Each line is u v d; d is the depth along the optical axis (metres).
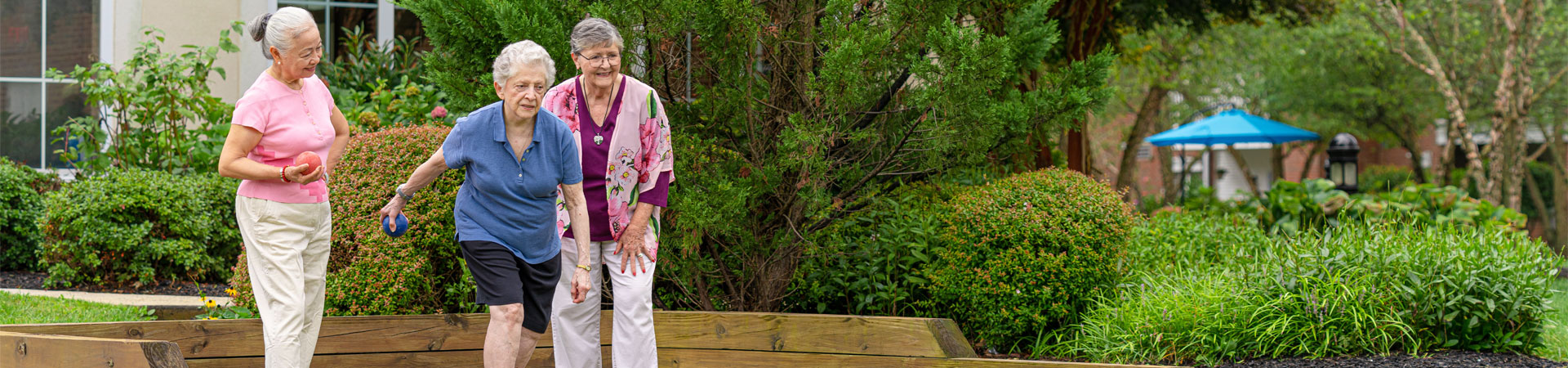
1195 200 9.77
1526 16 16.12
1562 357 4.47
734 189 3.99
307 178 3.24
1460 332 4.54
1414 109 20.27
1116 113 23.25
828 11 3.97
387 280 4.23
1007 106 4.14
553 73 3.25
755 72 4.26
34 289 6.10
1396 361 4.20
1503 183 17.41
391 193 4.30
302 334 3.57
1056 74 4.52
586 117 3.50
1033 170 5.48
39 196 6.89
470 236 3.30
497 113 3.25
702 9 3.89
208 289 6.12
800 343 4.22
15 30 7.70
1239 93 22.30
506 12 3.74
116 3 7.56
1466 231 5.09
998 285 4.75
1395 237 4.90
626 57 3.91
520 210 3.29
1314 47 19.53
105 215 6.05
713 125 4.17
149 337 3.89
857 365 4.18
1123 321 4.63
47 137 7.76
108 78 6.91
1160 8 10.97
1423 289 4.48
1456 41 17.64
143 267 6.13
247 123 3.23
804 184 4.16
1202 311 4.50
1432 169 26.41
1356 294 4.47
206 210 6.42
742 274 4.56
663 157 3.57
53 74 7.03
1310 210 8.52
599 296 3.68
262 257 3.33
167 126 7.12
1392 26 18.31
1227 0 11.43
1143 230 6.45
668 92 4.11
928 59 3.92
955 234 4.86
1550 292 4.61
